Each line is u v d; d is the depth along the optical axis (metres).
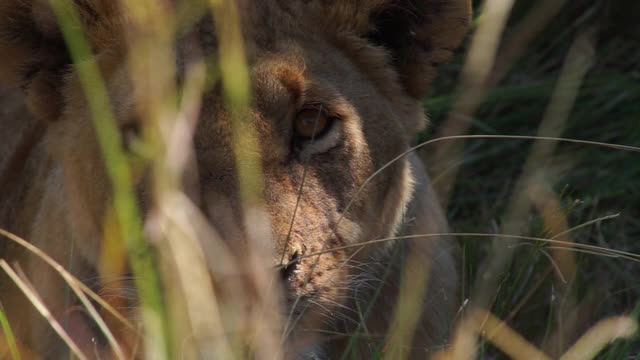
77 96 6.01
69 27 5.41
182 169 5.13
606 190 8.92
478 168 9.48
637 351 6.73
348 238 5.73
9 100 7.50
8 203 7.09
